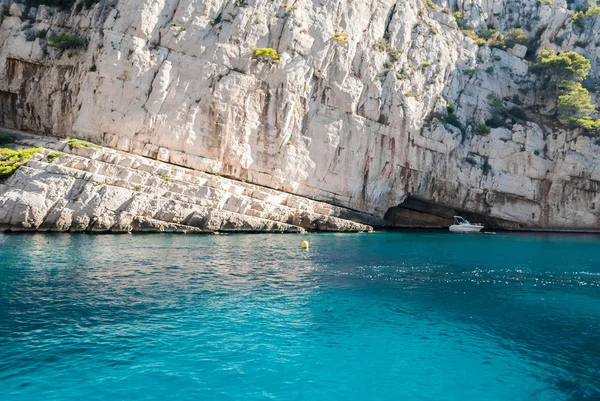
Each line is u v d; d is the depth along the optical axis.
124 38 39.78
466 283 21.27
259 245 31.36
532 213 55.66
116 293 17.23
